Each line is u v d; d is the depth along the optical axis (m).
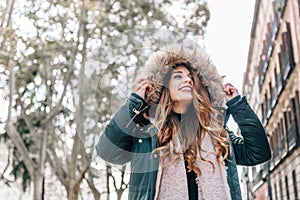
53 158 6.56
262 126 1.24
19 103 6.62
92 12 5.66
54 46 6.06
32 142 6.93
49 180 7.52
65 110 6.05
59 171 6.37
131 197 1.10
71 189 5.69
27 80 6.44
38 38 6.10
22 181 7.41
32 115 6.66
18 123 6.83
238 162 1.27
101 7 5.57
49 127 6.45
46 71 6.30
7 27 5.99
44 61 6.21
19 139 6.68
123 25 5.14
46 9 6.10
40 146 6.68
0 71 6.32
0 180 7.34
